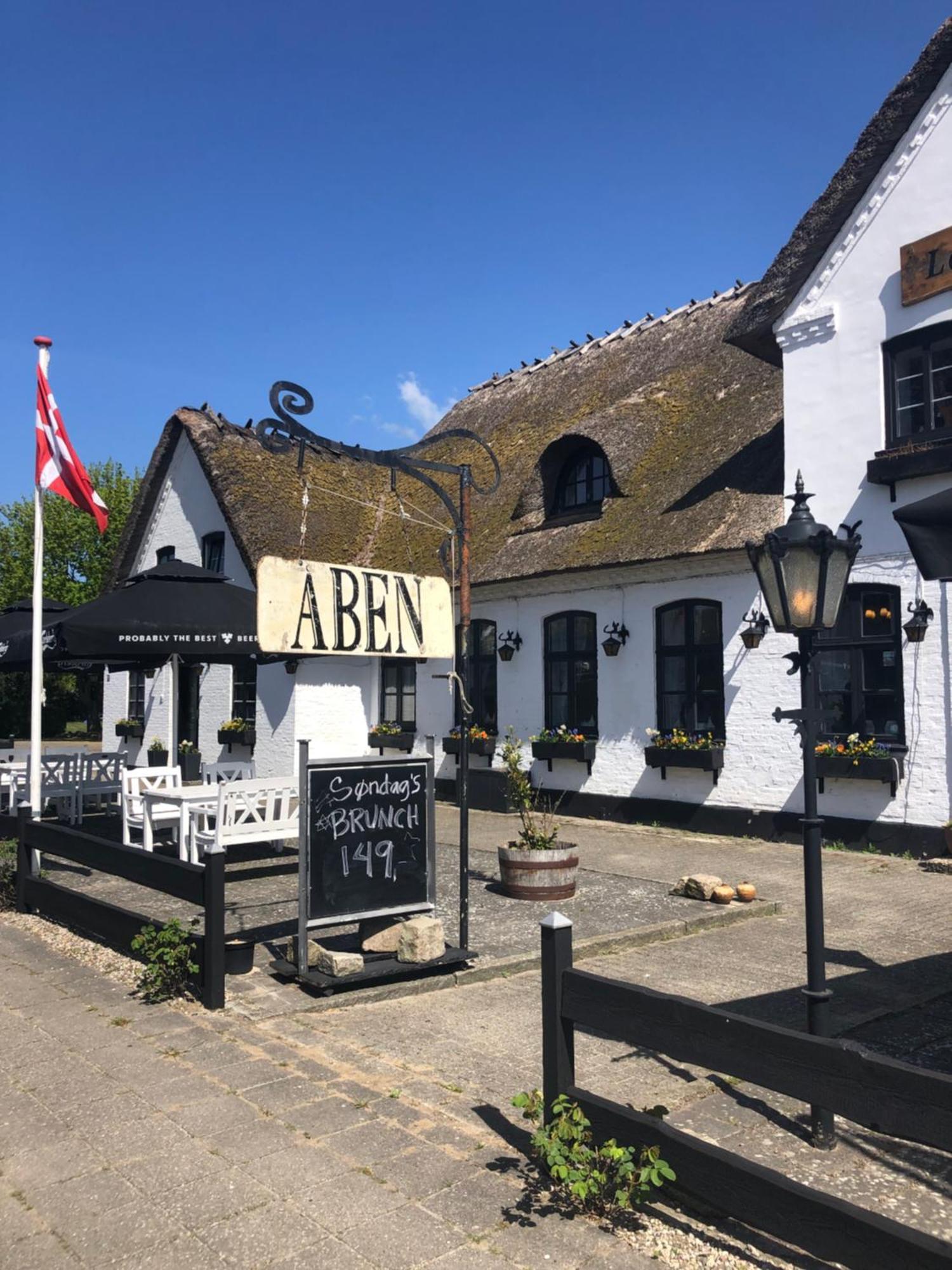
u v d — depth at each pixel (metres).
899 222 11.39
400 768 6.40
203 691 20.53
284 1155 3.83
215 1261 3.13
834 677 11.62
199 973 5.75
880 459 11.07
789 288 12.21
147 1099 4.36
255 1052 4.94
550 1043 3.73
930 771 10.63
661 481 14.24
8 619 12.90
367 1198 3.50
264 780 8.88
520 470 17.92
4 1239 3.27
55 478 9.84
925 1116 2.67
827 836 11.43
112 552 41.44
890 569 11.09
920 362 11.20
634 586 13.88
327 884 6.06
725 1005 5.72
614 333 20.23
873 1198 3.54
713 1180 3.15
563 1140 3.51
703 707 13.09
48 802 13.72
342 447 6.76
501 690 15.94
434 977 6.19
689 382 16.16
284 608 6.06
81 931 7.49
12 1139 3.98
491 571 15.50
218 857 5.64
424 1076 4.65
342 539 19.42
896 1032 5.32
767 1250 3.17
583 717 14.74
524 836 8.90
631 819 13.72
